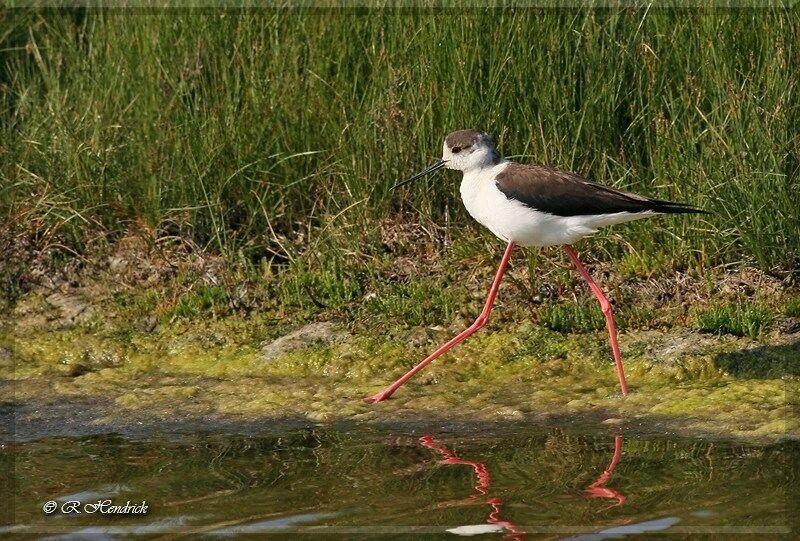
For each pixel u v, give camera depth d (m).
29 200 12.98
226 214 12.85
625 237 12.09
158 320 11.80
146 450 9.16
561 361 10.73
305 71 13.31
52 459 8.97
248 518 7.65
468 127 12.58
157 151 12.88
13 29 15.43
